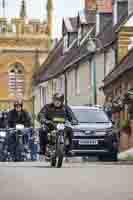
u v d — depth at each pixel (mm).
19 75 110688
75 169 25156
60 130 26953
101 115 37688
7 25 110500
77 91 72125
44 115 27969
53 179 20391
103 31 65625
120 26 56812
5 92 110625
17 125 35094
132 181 19500
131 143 41188
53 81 87125
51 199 15031
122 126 42000
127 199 14953
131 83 51438
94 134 35906
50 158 27297
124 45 56938
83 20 76500
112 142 36250
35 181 19703
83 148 35750
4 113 38281
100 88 60156
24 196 15695
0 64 110312
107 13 67938
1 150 37344
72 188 17531
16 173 23078
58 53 96500
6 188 17656
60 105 27984
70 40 85875
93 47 52281
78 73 71875
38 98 102125
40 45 109625
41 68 105062
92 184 18594
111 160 36906
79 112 37625
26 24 110438
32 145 37594
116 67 56875
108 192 16469
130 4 57531
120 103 50656
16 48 110062
